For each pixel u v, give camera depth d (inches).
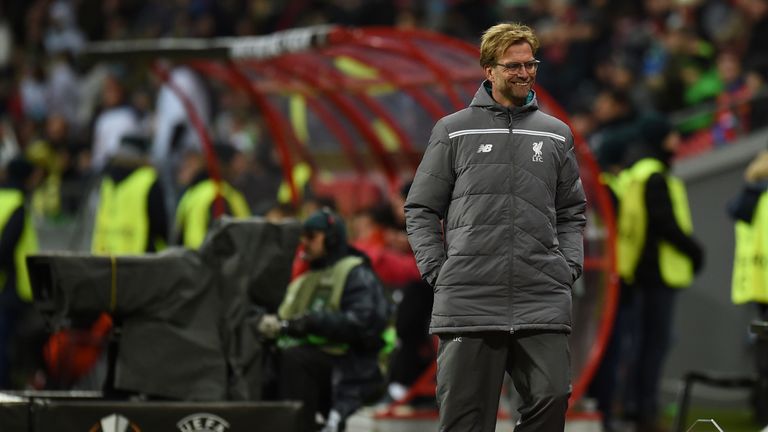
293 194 1464.1
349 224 1565.0
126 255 991.6
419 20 2389.3
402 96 1512.1
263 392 1114.7
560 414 833.5
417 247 842.2
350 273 1098.1
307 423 1093.8
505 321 824.3
